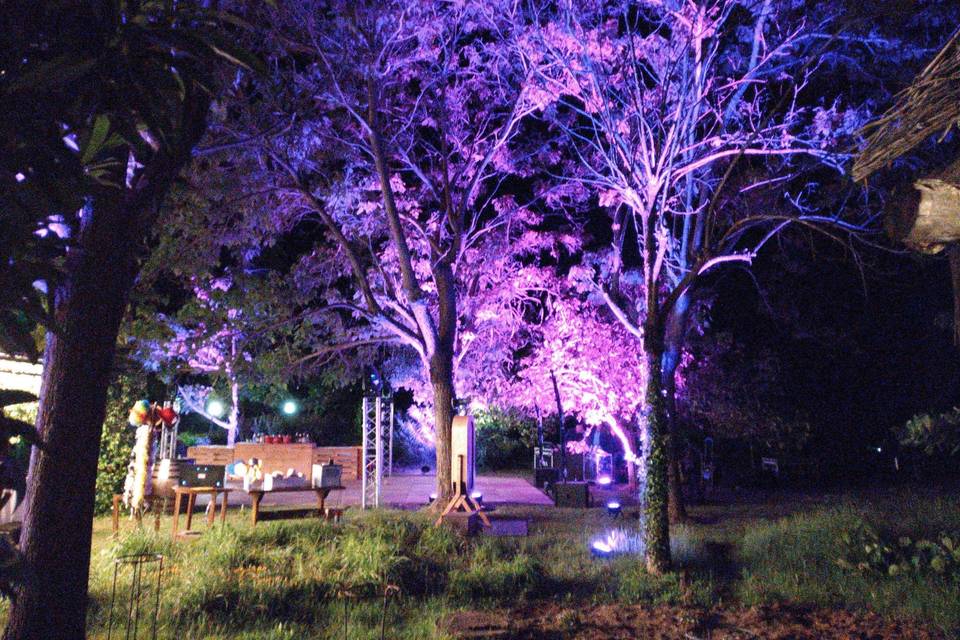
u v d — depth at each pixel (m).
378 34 13.88
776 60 13.35
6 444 2.33
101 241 4.66
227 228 14.80
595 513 15.70
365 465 15.75
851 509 12.43
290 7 12.38
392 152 16.28
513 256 19.44
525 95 14.30
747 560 10.51
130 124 2.40
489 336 19.78
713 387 18.34
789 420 19.69
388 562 9.05
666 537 9.75
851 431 24.64
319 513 13.11
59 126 2.42
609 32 12.15
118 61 2.39
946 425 7.41
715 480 23.00
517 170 17.66
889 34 11.49
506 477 25.94
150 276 12.73
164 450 17.08
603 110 11.85
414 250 17.25
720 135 13.02
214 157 13.00
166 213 12.11
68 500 4.75
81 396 4.79
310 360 18.20
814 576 9.27
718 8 11.72
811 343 23.33
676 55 11.77
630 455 18.67
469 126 17.28
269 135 13.19
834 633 7.28
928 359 22.89
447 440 14.83
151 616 7.23
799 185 15.45
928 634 7.20
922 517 11.34
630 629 7.45
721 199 14.79
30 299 2.27
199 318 14.46
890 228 3.82
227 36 2.56
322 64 13.77
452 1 14.11
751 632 7.30
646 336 10.38
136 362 12.74
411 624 7.51
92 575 8.43
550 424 25.53
